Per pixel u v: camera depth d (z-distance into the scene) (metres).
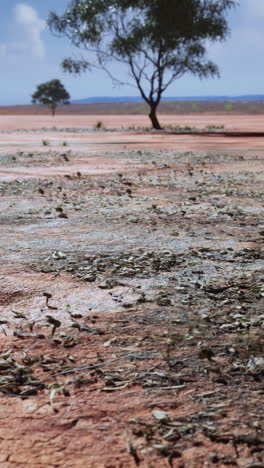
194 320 3.62
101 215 7.47
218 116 91.38
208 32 37.03
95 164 15.70
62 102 101.31
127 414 2.46
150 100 42.50
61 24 38.72
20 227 6.61
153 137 31.22
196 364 2.96
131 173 13.34
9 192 9.84
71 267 4.83
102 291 4.21
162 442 2.25
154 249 5.52
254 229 6.59
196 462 2.12
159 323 3.56
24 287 4.27
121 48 38.25
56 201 8.79
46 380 2.80
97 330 3.44
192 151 20.47
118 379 2.80
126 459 2.14
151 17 37.25
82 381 2.78
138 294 4.15
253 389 2.69
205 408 2.51
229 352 3.12
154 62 40.00
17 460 2.13
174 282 4.44
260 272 4.73
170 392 2.66
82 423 2.39
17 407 2.53
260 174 12.84
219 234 6.29
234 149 21.36
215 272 4.73
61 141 27.86
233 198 9.16
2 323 3.56
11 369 2.91
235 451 2.19
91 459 2.14
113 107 146.88
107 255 5.23
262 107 128.50
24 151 20.84
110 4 37.66
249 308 3.86
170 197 9.30
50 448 2.21
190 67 38.91
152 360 3.02
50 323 3.56
